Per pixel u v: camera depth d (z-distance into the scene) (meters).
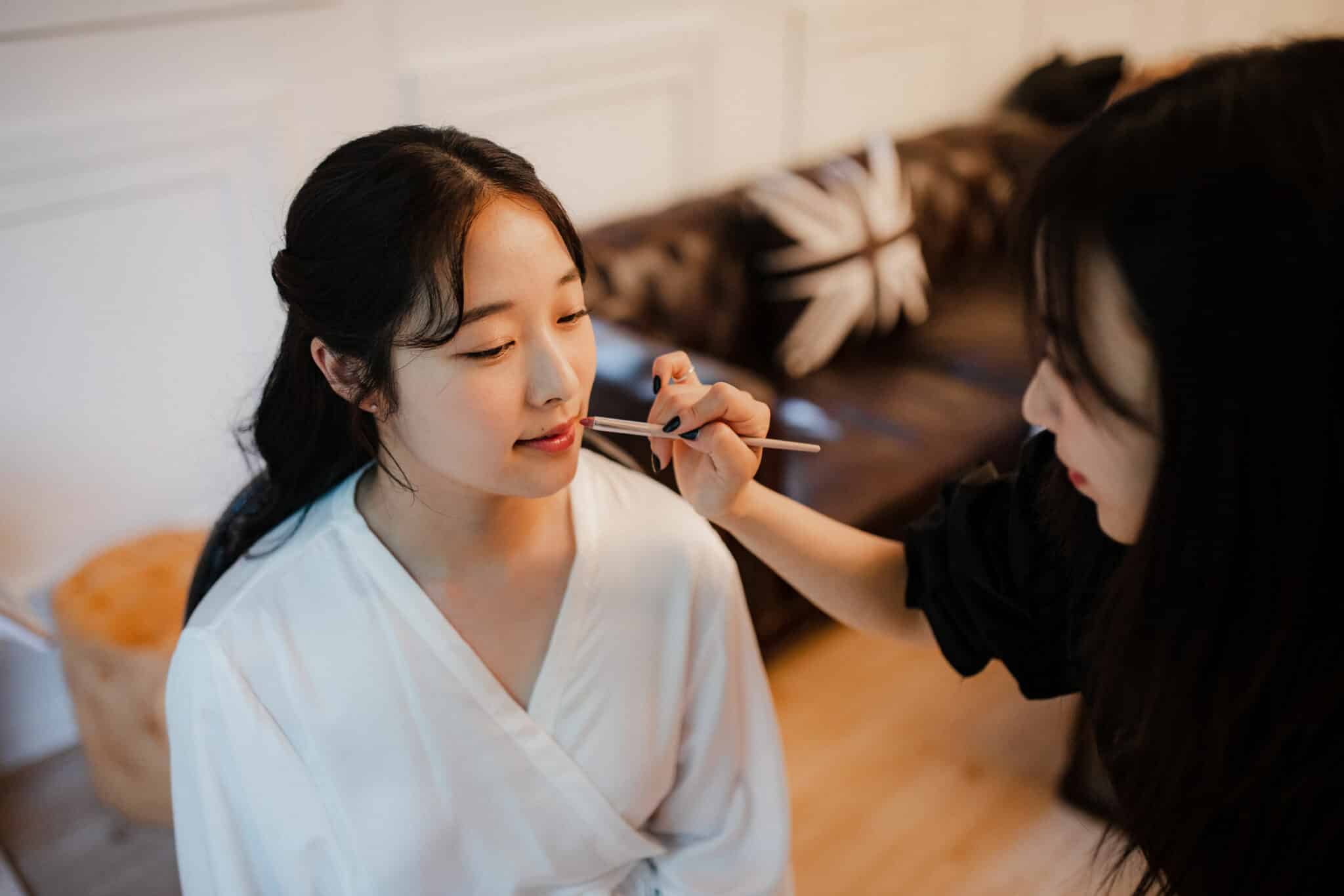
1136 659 0.60
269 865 0.73
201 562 0.84
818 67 2.63
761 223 2.22
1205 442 0.51
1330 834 0.58
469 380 0.61
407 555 0.73
